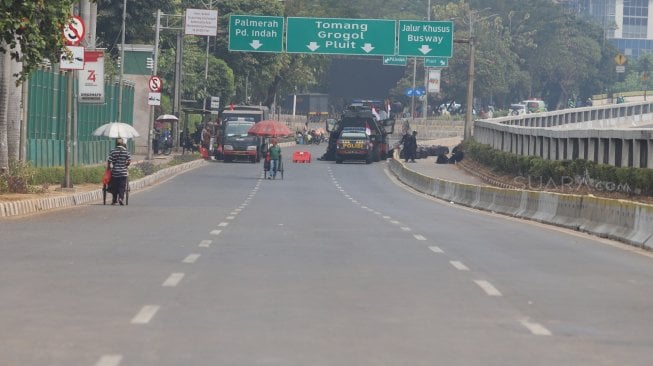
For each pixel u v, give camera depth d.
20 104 74.56
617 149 86.62
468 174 129.88
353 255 37.00
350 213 64.75
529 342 20.86
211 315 23.19
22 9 53.12
